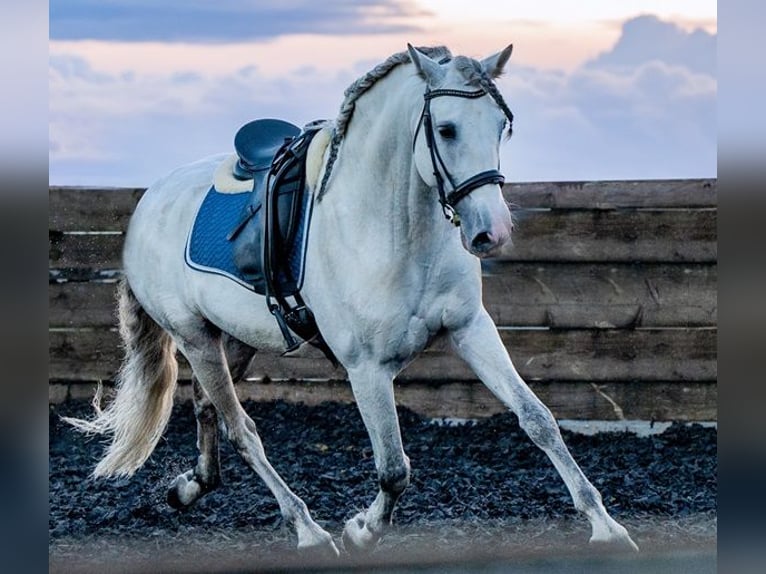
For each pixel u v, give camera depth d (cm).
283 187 819
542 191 1234
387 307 762
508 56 732
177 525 940
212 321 887
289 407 1267
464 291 768
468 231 698
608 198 1228
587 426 1227
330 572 816
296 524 856
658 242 1223
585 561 816
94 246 1311
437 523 918
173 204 925
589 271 1234
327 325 791
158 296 920
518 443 1152
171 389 968
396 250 757
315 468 1083
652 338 1223
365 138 768
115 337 1310
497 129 706
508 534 887
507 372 762
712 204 1219
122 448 949
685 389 1223
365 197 766
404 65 762
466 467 1073
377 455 788
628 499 959
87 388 1316
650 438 1170
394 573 805
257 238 834
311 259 793
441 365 1250
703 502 957
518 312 1238
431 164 720
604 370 1227
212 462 932
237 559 854
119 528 938
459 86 709
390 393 783
